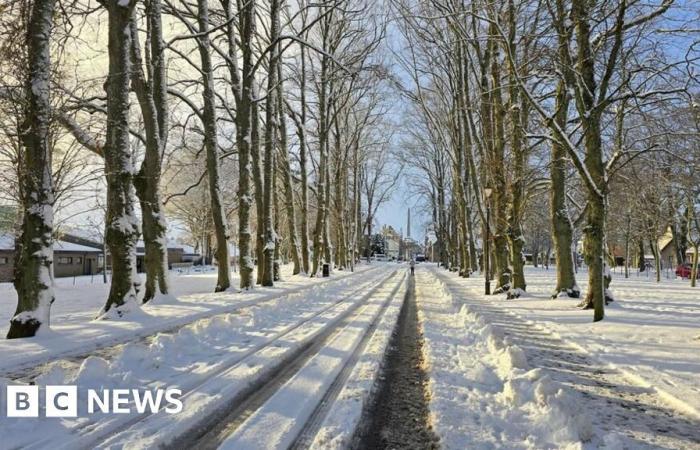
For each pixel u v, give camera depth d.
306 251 35.53
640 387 6.77
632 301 17.78
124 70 12.45
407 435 4.93
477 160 30.97
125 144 12.51
